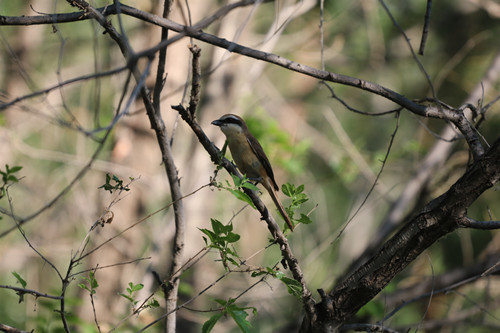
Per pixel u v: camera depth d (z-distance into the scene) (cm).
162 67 601
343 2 1728
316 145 1942
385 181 1792
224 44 572
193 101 577
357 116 2003
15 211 1545
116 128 1370
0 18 545
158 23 582
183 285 1005
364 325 658
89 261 1305
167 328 652
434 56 1819
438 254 1598
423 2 1809
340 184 1923
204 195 1448
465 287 1359
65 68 1742
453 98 1716
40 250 1402
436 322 1177
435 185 1372
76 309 1208
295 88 2136
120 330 972
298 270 607
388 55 1866
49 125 1536
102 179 1408
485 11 1756
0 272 1550
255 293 1351
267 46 1319
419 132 1781
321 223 1598
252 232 1697
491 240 1540
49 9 1540
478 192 532
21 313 1514
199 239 1459
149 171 1374
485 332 1328
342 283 601
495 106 1430
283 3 1291
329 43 1886
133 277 1248
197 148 1448
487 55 1712
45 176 1700
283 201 1652
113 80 1427
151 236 1375
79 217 1527
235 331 1442
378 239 1323
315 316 604
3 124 1339
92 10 557
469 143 607
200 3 1341
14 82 1446
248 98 1584
